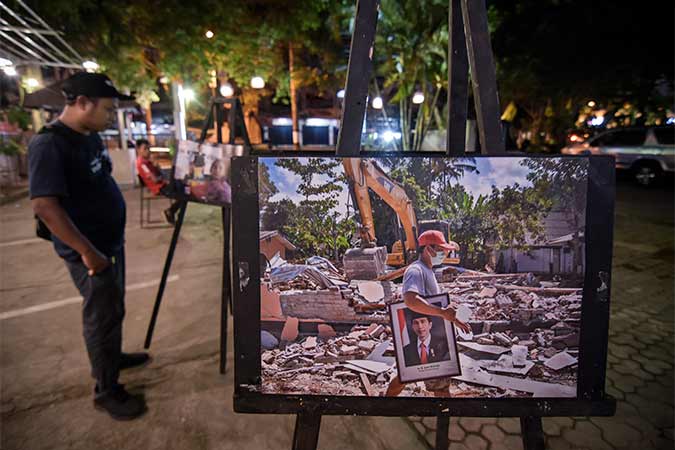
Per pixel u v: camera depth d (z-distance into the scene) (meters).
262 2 8.80
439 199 0.89
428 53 6.89
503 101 14.64
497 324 0.91
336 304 0.91
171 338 2.64
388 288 0.90
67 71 8.48
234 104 2.14
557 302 0.91
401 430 1.86
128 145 10.46
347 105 0.95
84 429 1.84
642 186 10.20
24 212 6.62
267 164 0.87
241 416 1.94
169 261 2.41
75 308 3.09
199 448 1.74
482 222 0.89
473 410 0.93
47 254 4.42
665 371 2.33
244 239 0.89
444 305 0.91
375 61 8.25
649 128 10.20
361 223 0.89
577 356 0.92
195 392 2.10
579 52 12.55
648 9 11.99
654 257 4.46
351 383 0.93
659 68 13.02
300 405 0.93
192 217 6.44
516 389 0.93
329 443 1.78
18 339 2.62
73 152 1.70
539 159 0.88
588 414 0.93
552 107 17.31
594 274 0.90
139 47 7.04
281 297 0.91
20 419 1.90
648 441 1.81
